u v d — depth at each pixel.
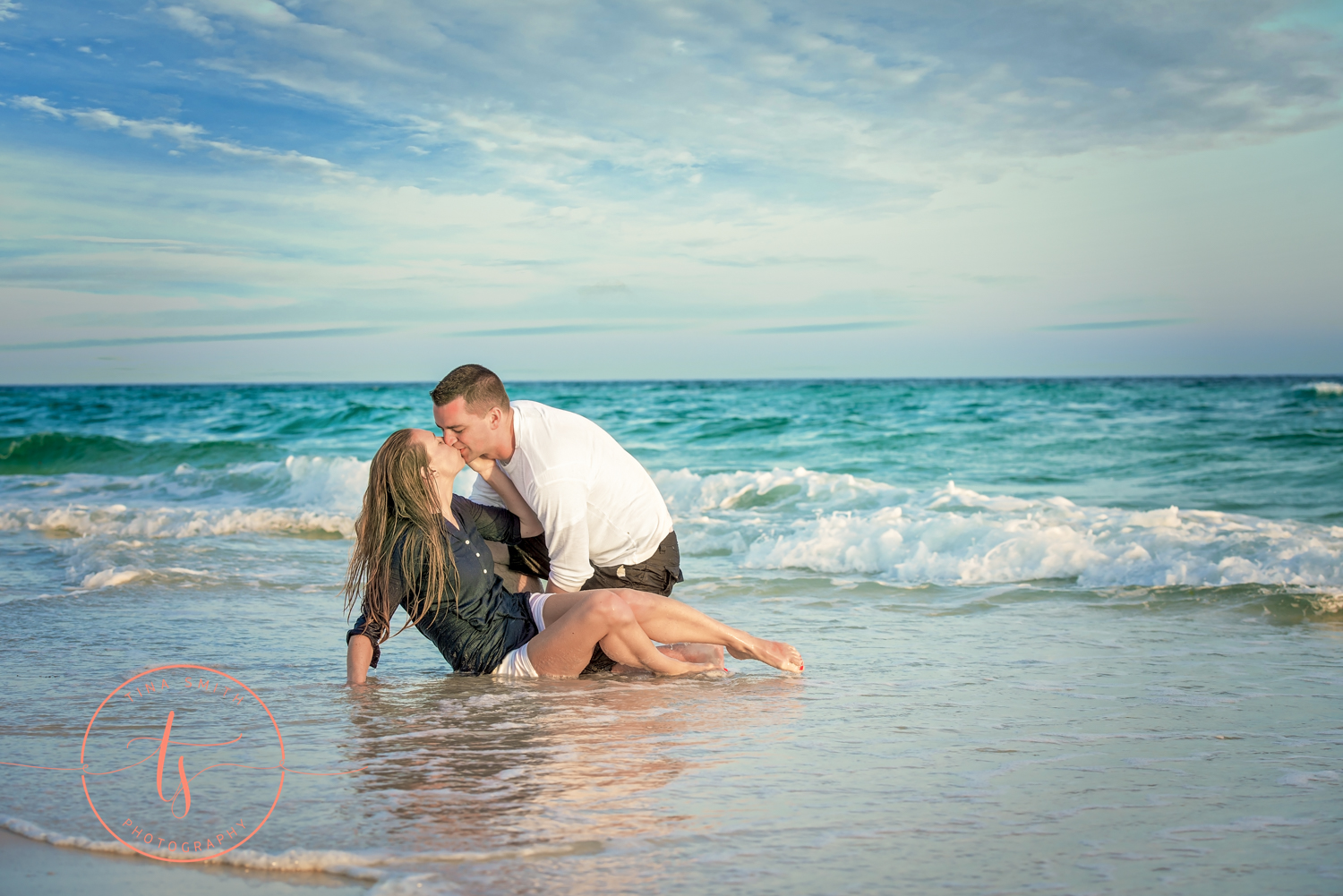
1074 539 5.96
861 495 8.85
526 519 3.72
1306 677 3.44
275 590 5.45
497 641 3.54
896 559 6.22
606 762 2.46
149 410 28.94
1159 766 2.42
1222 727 2.79
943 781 2.30
